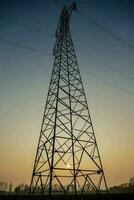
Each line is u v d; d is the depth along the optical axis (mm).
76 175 19453
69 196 22203
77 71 26016
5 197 29047
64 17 29250
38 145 21766
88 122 23438
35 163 20953
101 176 20953
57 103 21219
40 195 18984
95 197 20656
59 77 23219
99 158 21625
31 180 20156
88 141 22203
